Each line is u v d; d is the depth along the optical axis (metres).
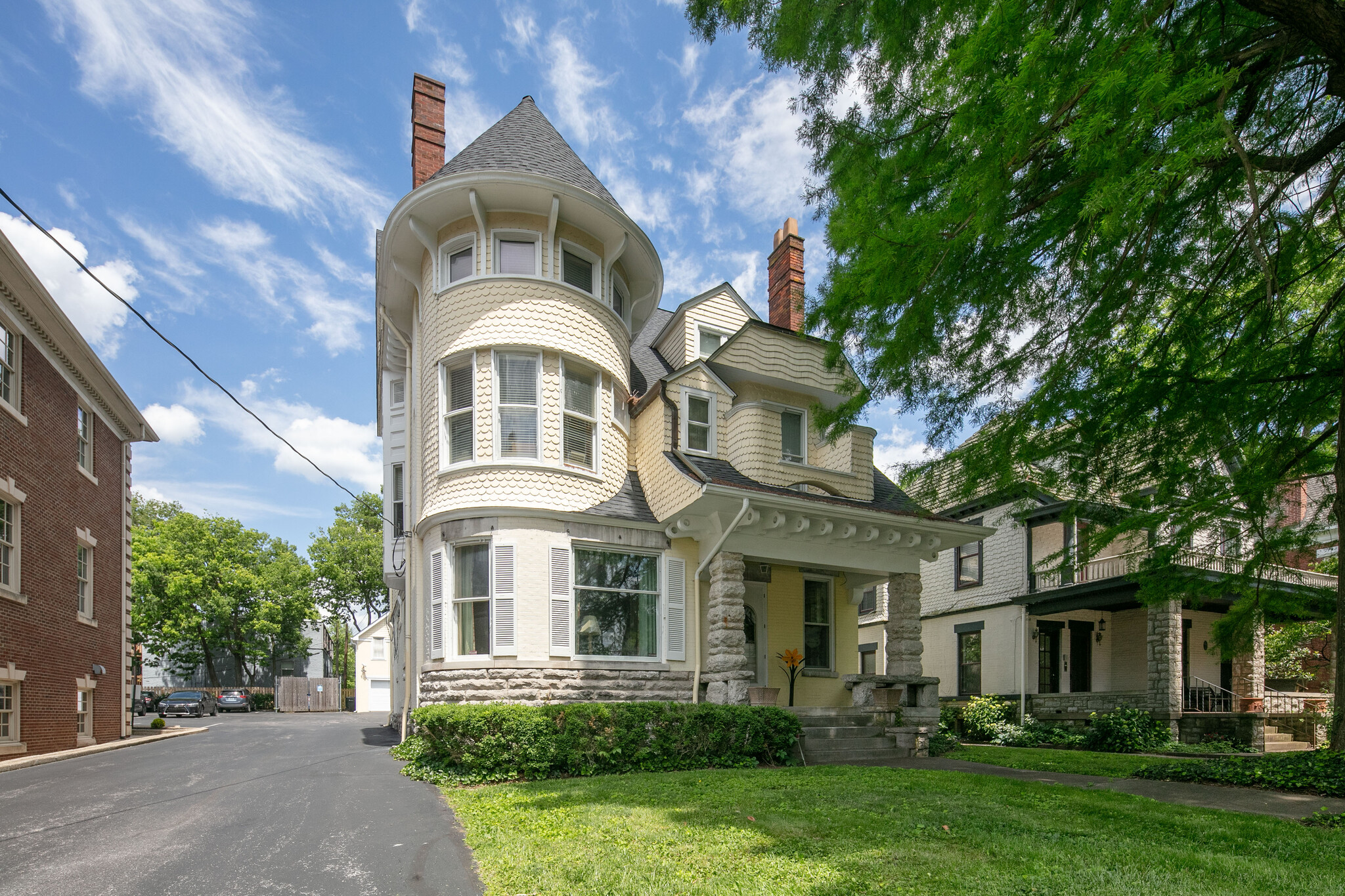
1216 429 10.55
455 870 5.75
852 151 9.00
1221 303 10.51
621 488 14.51
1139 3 7.17
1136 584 17.31
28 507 14.75
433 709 10.60
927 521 14.90
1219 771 10.12
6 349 14.18
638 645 13.53
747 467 14.80
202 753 14.49
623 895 4.99
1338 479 9.95
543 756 10.29
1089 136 6.48
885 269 7.99
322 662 56.91
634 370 17.78
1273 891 5.12
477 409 13.06
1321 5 7.24
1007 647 21.23
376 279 18.66
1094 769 11.95
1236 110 9.34
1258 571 12.23
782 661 15.88
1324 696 19.81
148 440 21.25
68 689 16.28
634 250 15.11
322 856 6.20
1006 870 5.50
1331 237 10.93
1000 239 8.02
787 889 5.05
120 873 5.75
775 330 16.28
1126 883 5.20
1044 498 20.19
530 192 13.36
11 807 8.59
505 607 12.37
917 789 8.98
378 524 55.03
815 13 8.66
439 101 17.91
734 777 9.96
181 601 45.72
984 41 6.96
